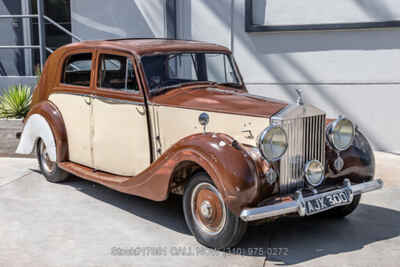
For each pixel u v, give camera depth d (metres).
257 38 8.00
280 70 8.00
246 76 8.17
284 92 8.04
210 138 3.96
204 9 8.16
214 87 5.09
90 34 9.33
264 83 8.10
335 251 4.07
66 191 5.77
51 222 4.75
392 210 5.11
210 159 3.82
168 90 4.80
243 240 4.31
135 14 8.82
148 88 4.70
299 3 7.75
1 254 4.01
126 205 5.29
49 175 6.09
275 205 3.74
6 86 8.48
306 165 4.10
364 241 4.29
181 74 5.02
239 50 8.12
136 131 4.83
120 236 4.41
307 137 4.16
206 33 8.23
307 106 4.12
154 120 4.69
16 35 10.05
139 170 4.88
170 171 4.16
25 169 6.75
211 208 4.03
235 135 4.19
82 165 5.57
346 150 4.44
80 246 4.18
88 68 5.36
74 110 5.52
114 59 4.98
